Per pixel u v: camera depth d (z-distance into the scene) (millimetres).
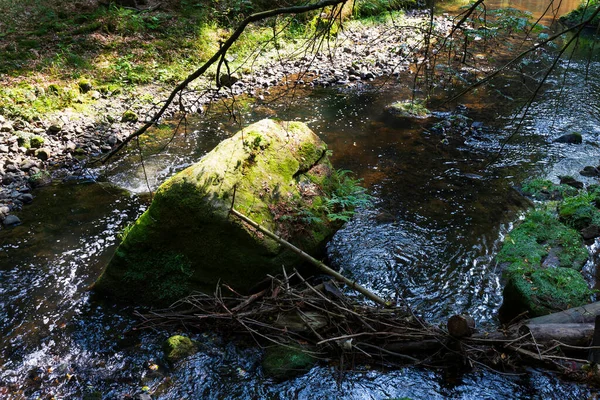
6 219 5871
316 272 5020
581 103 9344
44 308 4570
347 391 3736
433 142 8047
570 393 3664
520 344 3852
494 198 6496
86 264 5172
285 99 9688
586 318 4160
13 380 3842
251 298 4258
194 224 4410
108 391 3750
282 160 5016
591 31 13594
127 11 11648
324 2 2518
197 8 12438
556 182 6891
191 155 7535
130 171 7051
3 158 7164
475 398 3652
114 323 4422
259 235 4461
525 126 8570
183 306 4559
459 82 9805
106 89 9375
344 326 4133
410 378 3828
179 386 3797
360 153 7672
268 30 12000
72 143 7742
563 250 5363
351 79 10742
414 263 5258
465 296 4805
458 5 16016
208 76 10383
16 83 8828
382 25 13164
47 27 10773
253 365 3977
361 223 5926
